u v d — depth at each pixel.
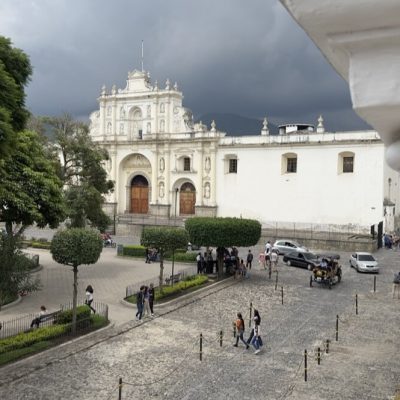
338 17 2.35
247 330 22.17
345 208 52.56
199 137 61.56
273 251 43.78
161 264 28.30
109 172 68.50
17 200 26.23
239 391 15.52
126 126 67.56
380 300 28.12
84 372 16.81
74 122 42.69
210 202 61.25
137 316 23.89
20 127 20.27
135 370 17.12
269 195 57.12
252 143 57.97
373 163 51.00
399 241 50.41
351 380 16.39
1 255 26.14
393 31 2.35
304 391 15.52
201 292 29.70
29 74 20.38
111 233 60.84
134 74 66.94
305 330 22.19
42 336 19.42
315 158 54.22
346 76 3.02
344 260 42.81
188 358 18.42
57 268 37.78
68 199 39.19
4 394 14.85
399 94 2.42
